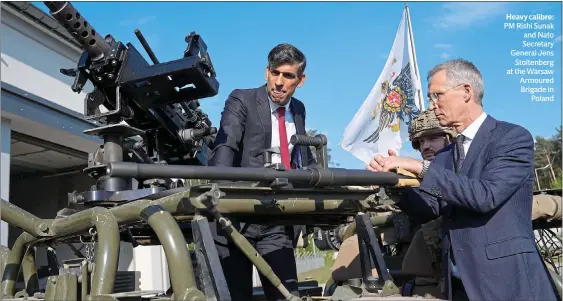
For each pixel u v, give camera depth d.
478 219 2.42
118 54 2.80
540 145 38.66
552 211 3.57
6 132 7.79
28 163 10.94
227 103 3.06
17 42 8.36
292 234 3.00
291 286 2.81
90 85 9.65
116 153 2.81
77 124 9.03
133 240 2.97
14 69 8.27
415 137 3.84
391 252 4.48
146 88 2.87
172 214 2.21
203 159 3.82
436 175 2.38
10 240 8.47
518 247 2.32
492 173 2.41
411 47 6.25
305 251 12.80
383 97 6.26
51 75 8.93
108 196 2.65
